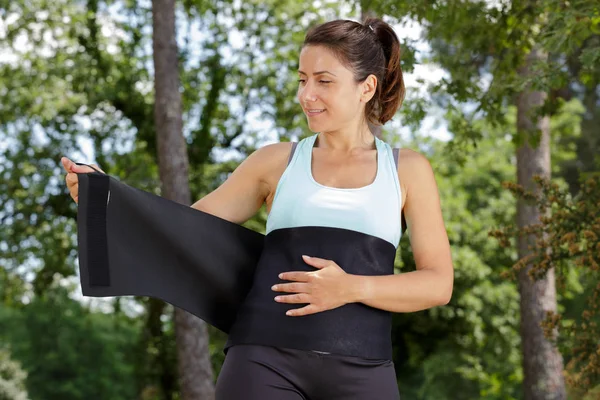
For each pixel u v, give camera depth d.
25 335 36.28
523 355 11.84
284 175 2.58
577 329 7.88
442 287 2.54
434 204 2.64
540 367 11.63
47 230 18.38
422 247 2.61
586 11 6.73
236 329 2.49
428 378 21.97
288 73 18.64
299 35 18.08
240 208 2.73
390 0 7.82
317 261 2.43
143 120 18.64
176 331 13.97
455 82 8.53
